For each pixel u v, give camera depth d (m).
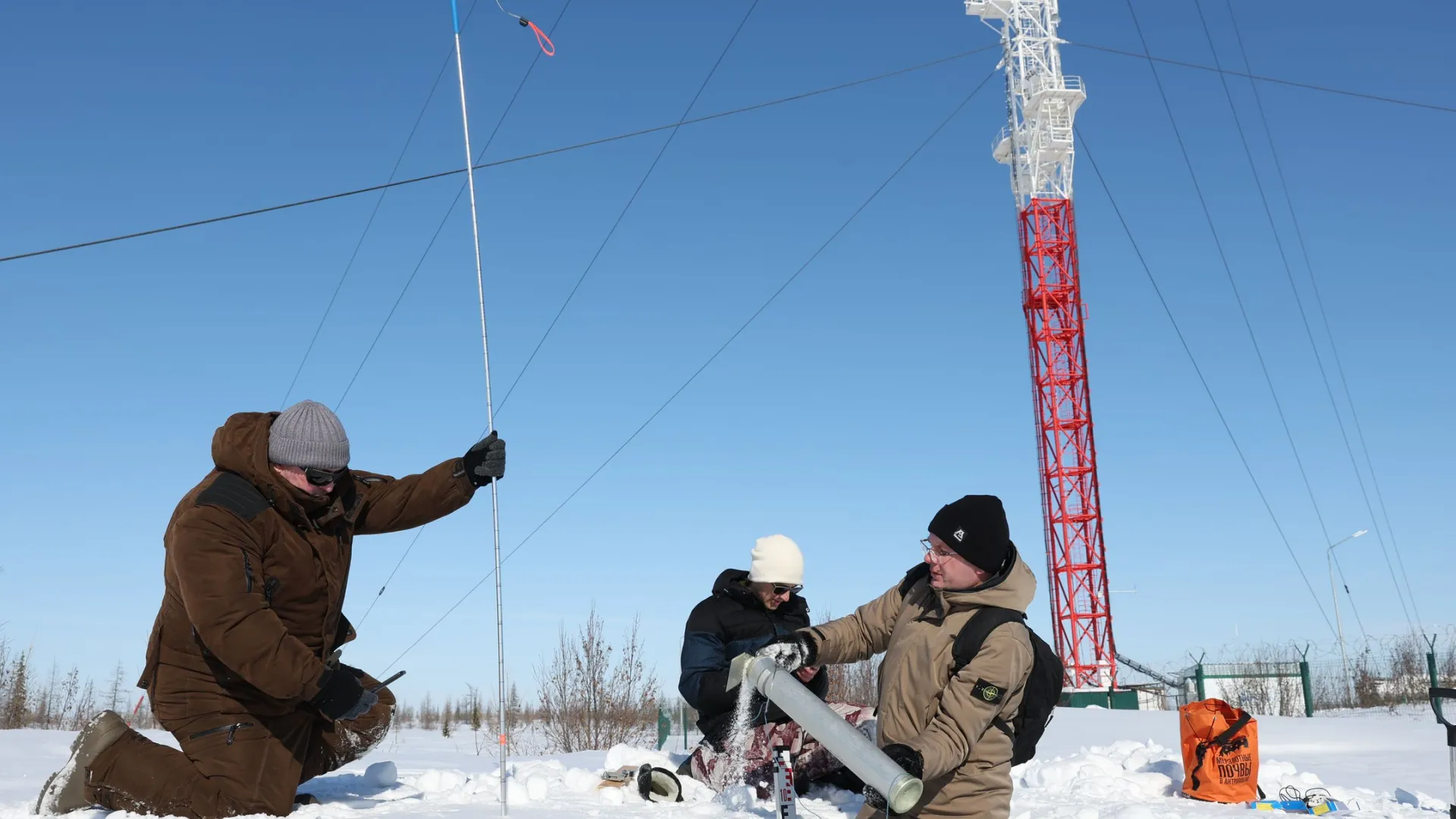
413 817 5.25
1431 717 24.77
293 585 5.08
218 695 5.05
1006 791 4.18
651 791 6.23
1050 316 39.56
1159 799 6.83
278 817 5.04
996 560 4.18
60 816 5.07
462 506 5.86
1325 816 6.34
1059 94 38.97
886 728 4.32
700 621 6.38
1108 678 37.62
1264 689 29.33
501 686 5.53
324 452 5.07
